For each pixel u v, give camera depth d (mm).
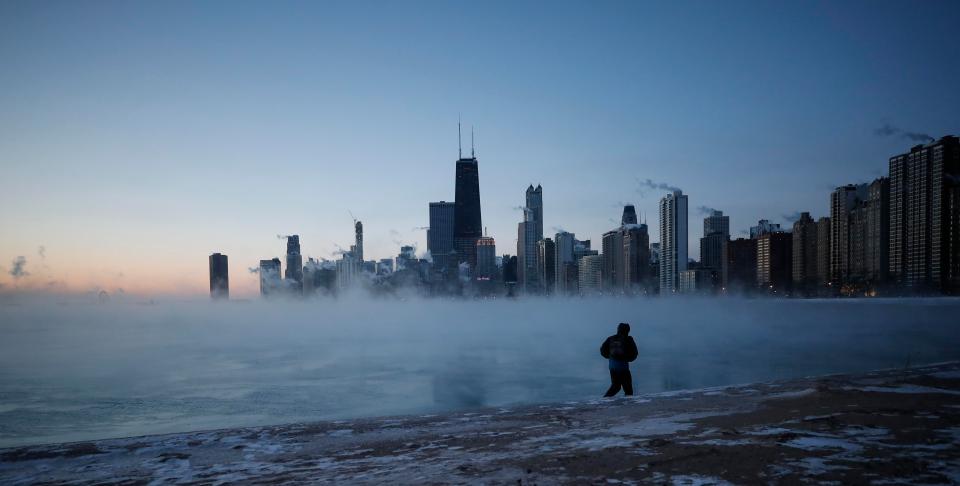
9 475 7719
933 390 13047
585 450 7871
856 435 8320
